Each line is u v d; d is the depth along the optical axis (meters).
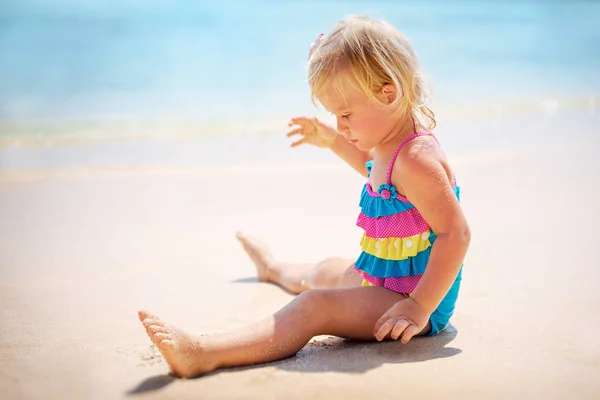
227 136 6.45
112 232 4.05
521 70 9.59
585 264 3.30
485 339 2.45
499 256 3.44
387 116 2.48
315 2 14.48
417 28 12.72
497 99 7.88
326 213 4.40
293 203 4.62
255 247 3.34
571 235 3.76
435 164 2.40
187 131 6.59
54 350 2.43
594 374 2.14
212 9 13.37
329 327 2.35
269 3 14.12
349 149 3.12
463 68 9.63
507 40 11.77
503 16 14.44
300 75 8.79
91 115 7.09
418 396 1.98
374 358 2.27
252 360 2.21
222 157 5.82
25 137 6.34
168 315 2.82
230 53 10.00
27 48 10.22
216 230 4.09
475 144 6.06
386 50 2.46
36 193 4.87
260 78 8.65
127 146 6.14
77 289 3.15
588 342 2.40
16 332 2.63
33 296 3.06
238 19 12.52
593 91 8.30
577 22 13.85
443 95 8.08
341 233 4.00
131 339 2.54
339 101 2.49
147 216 4.36
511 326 2.57
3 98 7.67
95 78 8.63
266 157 5.84
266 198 4.73
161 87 8.24
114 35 11.20
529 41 11.73
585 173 5.10
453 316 2.69
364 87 2.44
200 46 10.49
